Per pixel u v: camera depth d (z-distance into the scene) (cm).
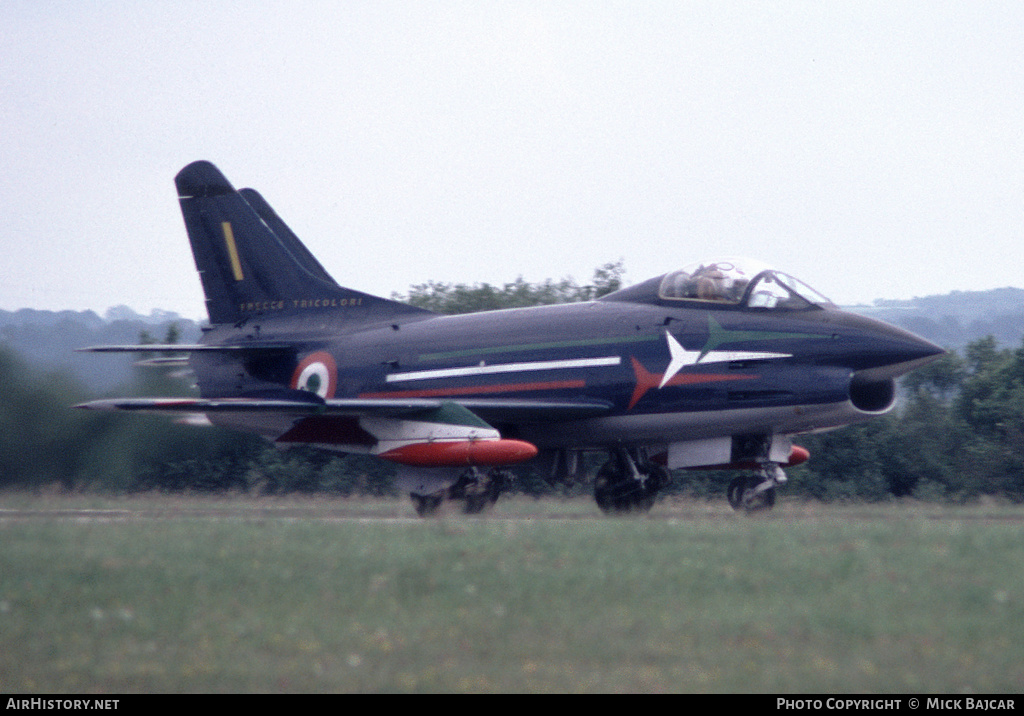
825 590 3319
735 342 6588
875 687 2533
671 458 6950
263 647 2877
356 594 3366
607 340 6975
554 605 3200
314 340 8369
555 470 7550
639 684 2575
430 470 7012
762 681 2575
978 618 2986
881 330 6397
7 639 2962
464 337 7569
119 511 7044
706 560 3769
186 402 6956
